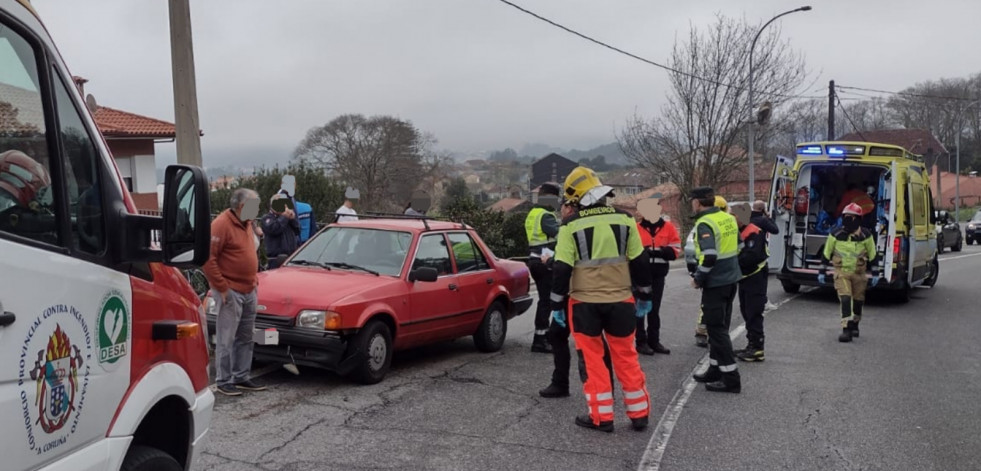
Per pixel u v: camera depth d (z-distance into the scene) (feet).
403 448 17.28
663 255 28.40
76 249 8.22
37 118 7.84
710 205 23.39
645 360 27.89
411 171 180.24
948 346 31.37
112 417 8.71
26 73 7.75
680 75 90.38
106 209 8.87
